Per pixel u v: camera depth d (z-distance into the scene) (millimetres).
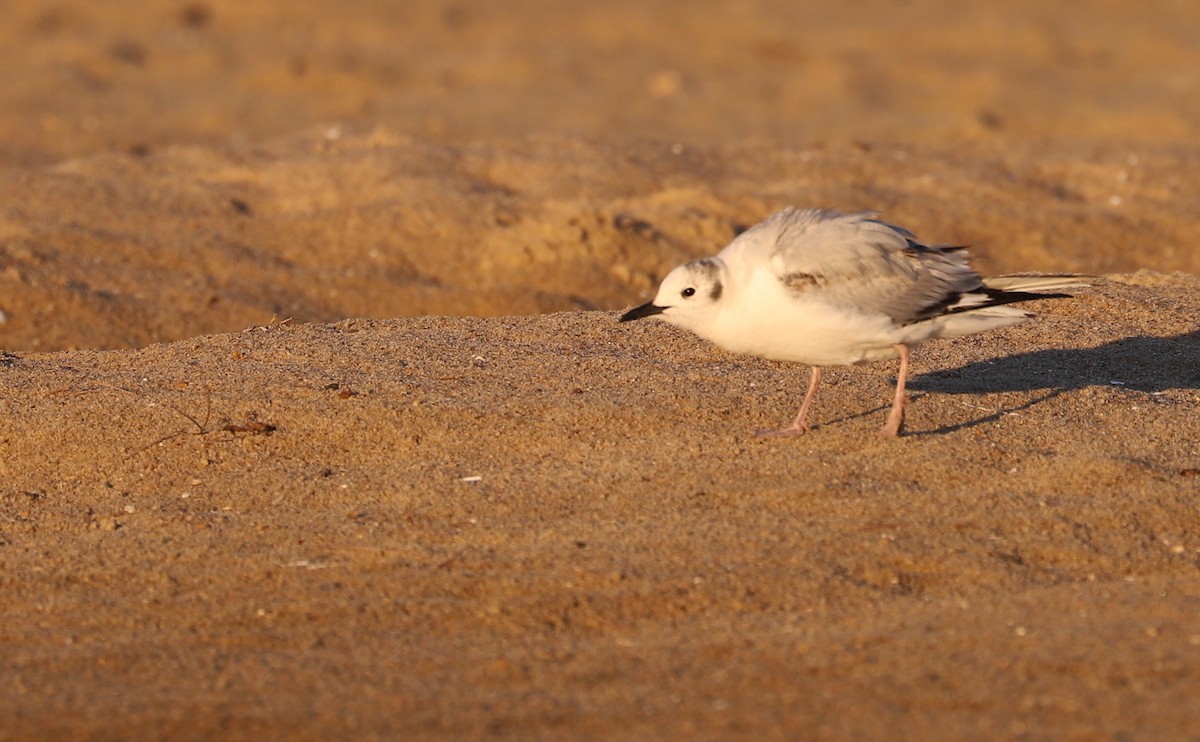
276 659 8875
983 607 9109
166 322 18672
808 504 10492
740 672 8383
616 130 33250
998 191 23812
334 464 11438
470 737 7773
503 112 35125
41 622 9531
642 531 10227
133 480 11344
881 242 10961
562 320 14562
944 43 43906
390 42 42906
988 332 14070
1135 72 40219
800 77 39688
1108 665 8211
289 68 38156
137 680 8656
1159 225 22672
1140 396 12297
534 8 47656
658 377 12672
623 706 8055
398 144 24812
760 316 10867
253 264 20391
